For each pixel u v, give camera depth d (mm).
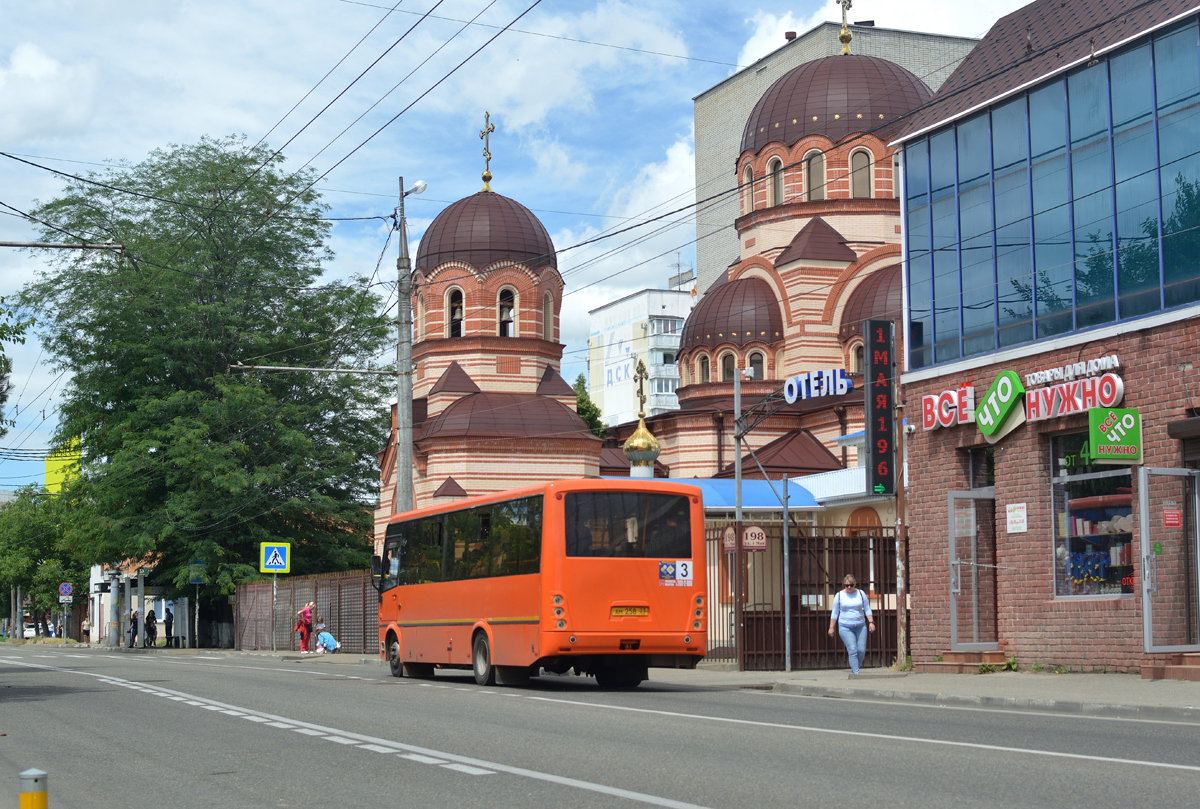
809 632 28344
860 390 52719
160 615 80688
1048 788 9195
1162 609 19609
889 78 55875
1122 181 20844
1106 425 19953
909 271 25719
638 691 21219
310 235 57094
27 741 13695
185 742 13289
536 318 55688
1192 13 19484
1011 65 23734
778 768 10469
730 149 83125
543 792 9469
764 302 56000
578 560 20781
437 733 13648
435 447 51625
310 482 55969
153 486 54906
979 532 24172
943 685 19938
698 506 21781
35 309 53281
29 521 83750
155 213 54375
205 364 55531
